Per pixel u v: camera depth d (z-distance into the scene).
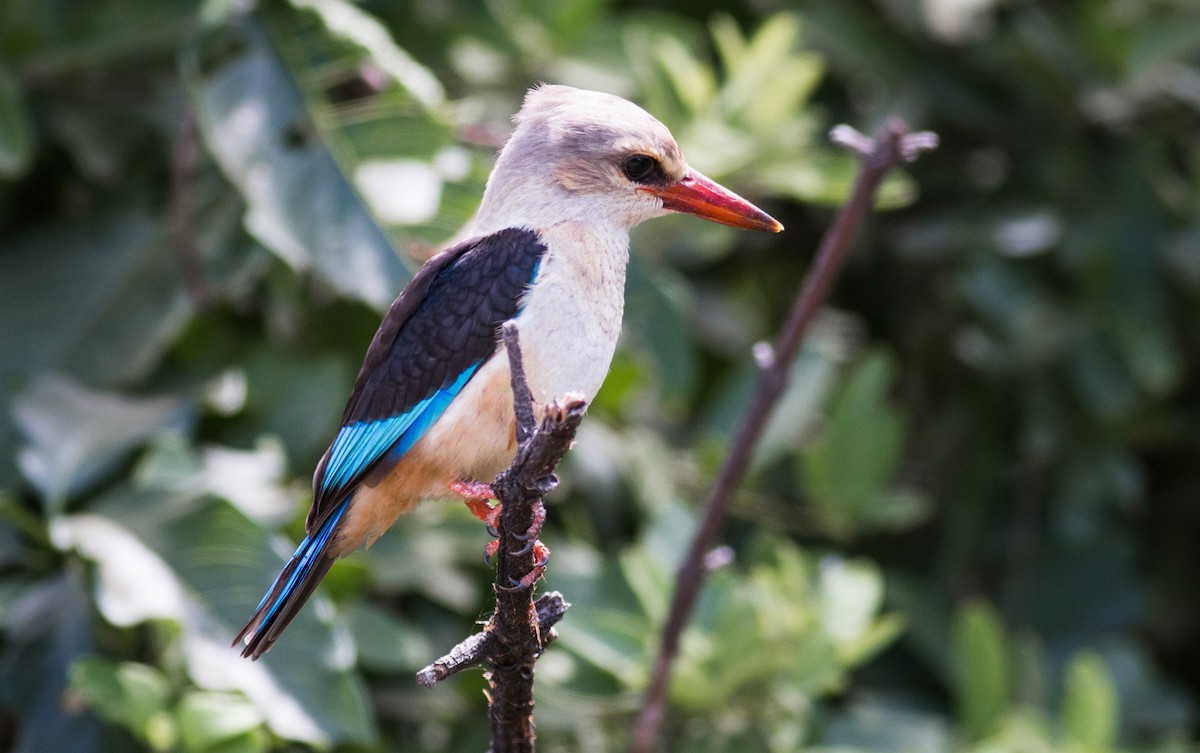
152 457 8.43
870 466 10.42
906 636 11.98
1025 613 12.33
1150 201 11.66
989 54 11.81
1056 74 11.62
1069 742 10.06
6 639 8.44
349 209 8.53
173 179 9.60
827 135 12.48
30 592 8.33
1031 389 11.96
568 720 9.07
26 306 9.33
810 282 7.75
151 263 9.42
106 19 9.34
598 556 9.92
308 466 9.30
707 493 10.67
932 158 12.36
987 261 11.55
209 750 7.60
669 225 10.52
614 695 9.08
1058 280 11.95
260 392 9.50
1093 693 10.06
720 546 11.38
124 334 9.28
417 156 8.73
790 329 7.80
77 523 8.09
